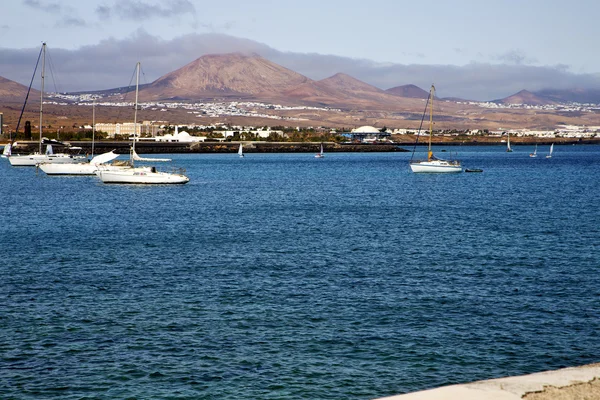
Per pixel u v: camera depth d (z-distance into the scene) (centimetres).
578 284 4016
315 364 2738
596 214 7731
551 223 6881
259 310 3444
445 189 11669
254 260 4756
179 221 7081
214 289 3875
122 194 10269
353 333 3094
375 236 5950
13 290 3831
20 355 2819
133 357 2802
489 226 6656
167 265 4569
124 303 3569
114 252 5078
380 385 2552
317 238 5825
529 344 2966
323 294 3766
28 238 5809
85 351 2866
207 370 2677
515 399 1555
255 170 18275
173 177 11931
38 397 2447
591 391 1609
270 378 2605
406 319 3303
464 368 2708
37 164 14350
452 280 4122
